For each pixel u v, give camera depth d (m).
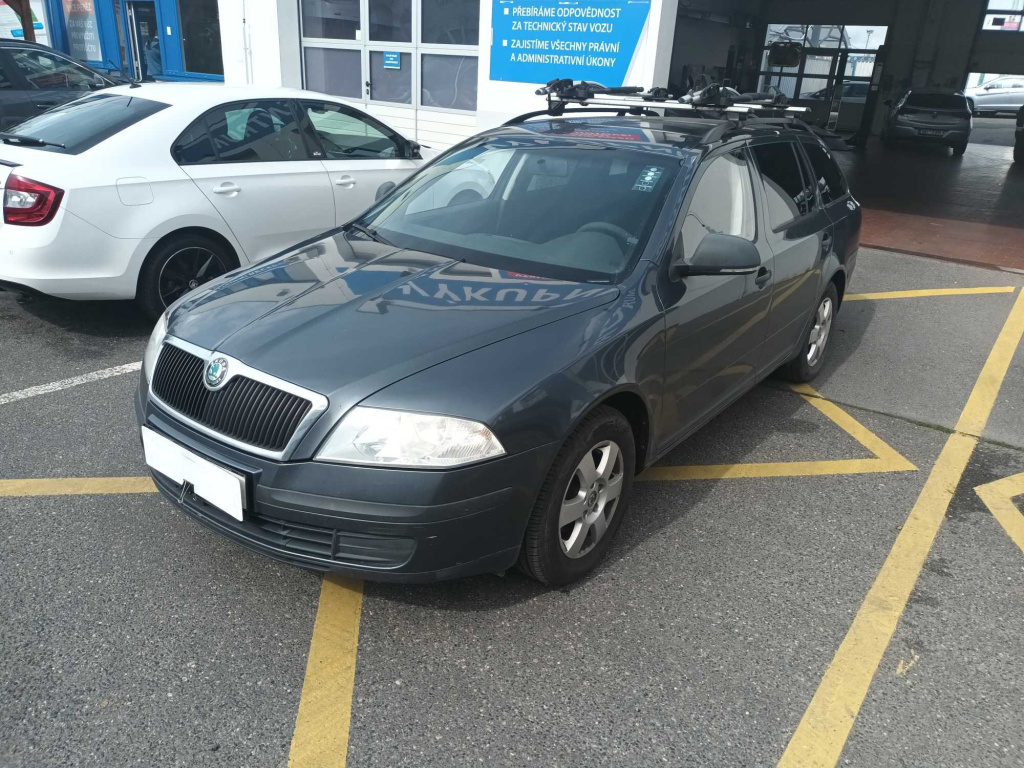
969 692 2.59
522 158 3.78
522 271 3.22
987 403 4.97
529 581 3.03
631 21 8.13
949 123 19.78
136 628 2.68
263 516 2.53
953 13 22.14
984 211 11.46
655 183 3.45
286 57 11.59
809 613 2.94
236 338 2.71
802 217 4.50
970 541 3.47
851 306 6.79
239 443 2.53
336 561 2.48
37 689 2.41
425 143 10.93
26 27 13.80
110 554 3.06
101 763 2.17
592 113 4.46
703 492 3.78
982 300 7.06
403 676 2.54
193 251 5.37
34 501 3.39
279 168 5.72
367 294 2.96
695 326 3.32
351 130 6.31
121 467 3.70
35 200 4.70
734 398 4.02
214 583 2.93
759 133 4.23
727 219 3.68
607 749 2.30
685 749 2.31
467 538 2.50
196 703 2.39
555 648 2.69
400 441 2.40
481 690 2.50
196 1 12.99
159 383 2.83
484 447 2.44
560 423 2.61
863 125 22.16
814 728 2.41
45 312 5.74
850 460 4.17
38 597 2.80
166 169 5.16
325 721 2.35
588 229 3.35
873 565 3.26
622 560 3.20
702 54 15.48
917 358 5.68
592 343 2.80
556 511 2.74
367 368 2.51
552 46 8.67
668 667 2.63
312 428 2.43
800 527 3.51
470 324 2.75
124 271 5.04
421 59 10.59
